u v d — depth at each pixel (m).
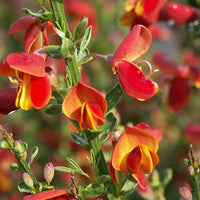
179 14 0.49
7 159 0.52
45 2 0.37
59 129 0.59
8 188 0.53
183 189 0.38
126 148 0.36
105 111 0.35
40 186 0.37
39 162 0.56
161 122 0.62
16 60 0.35
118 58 0.37
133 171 0.36
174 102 0.58
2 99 0.38
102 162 0.37
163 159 0.58
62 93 0.37
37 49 0.38
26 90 0.36
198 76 0.56
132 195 0.48
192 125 0.57
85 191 0.37
